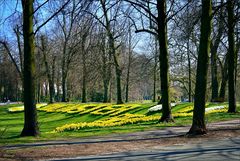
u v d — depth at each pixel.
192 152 12.91
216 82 48.75
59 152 13.88
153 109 37.34
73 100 87.69
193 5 21.58
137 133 19.97
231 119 26.11
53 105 58.62
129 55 56.12
